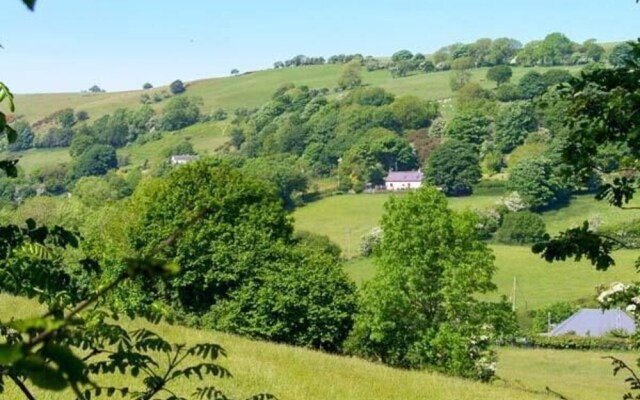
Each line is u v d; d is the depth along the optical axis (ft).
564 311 259.60
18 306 85.25
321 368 96.43
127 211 179.32
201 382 69.21
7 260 14.46
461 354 145.07
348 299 166.81
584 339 219.00
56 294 14.28
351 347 162.71
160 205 168.45
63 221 203.72
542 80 593.42
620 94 22.97
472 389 102.47
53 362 5.51
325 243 315.37
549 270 305.53
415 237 148.56
